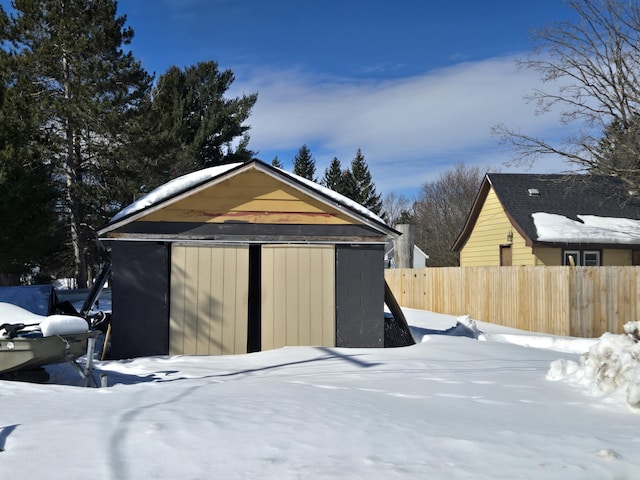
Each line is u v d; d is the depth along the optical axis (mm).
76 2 29359
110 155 31328
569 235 21266
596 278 15391
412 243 23406
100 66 29188
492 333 15172
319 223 12180
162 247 11688
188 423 4605
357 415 5238
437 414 5555
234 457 3871
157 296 11570
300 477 3543
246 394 6285
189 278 11750
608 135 23031
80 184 30422
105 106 29156
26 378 8156
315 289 12102
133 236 11570
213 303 11758
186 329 11625
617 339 7172
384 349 11336
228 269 11867
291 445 4180
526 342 14180
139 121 31547
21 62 27875
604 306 15414
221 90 45062
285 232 12086
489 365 9398
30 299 10805
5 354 7477
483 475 3717
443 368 9031
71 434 4273
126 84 31359
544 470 3854
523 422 5332
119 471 3533
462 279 19344
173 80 40781
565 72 22906
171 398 5980
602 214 23344
